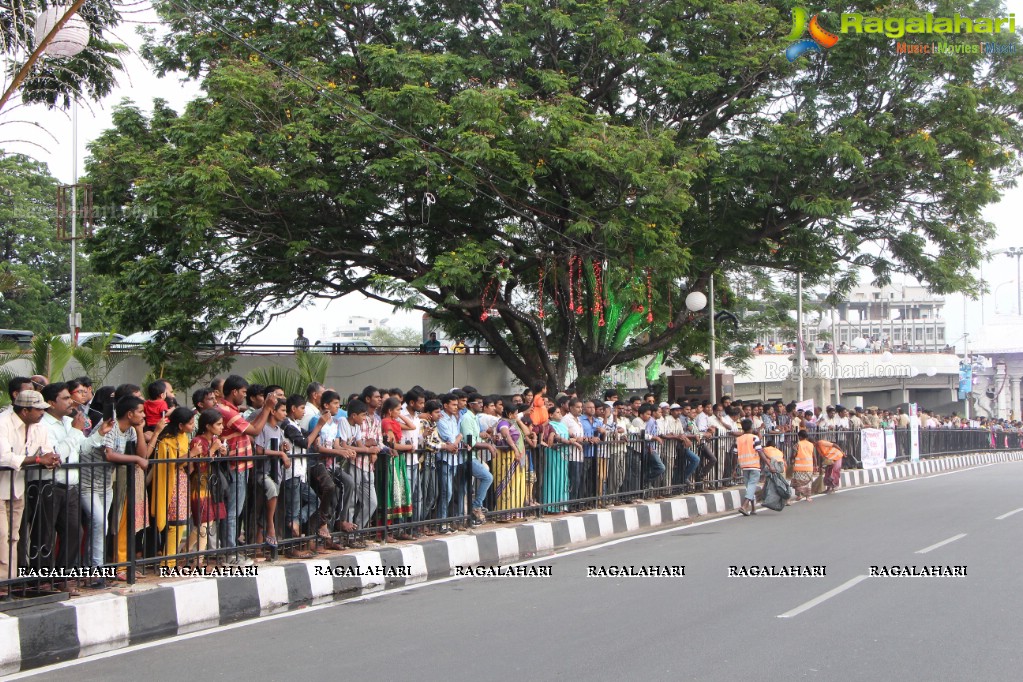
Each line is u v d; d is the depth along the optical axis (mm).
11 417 7836
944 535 13539
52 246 35531
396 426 11680
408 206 18953
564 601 9055
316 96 17172
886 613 8336
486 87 17391
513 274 20703
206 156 16047
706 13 19938
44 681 6367
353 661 6816
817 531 14180
